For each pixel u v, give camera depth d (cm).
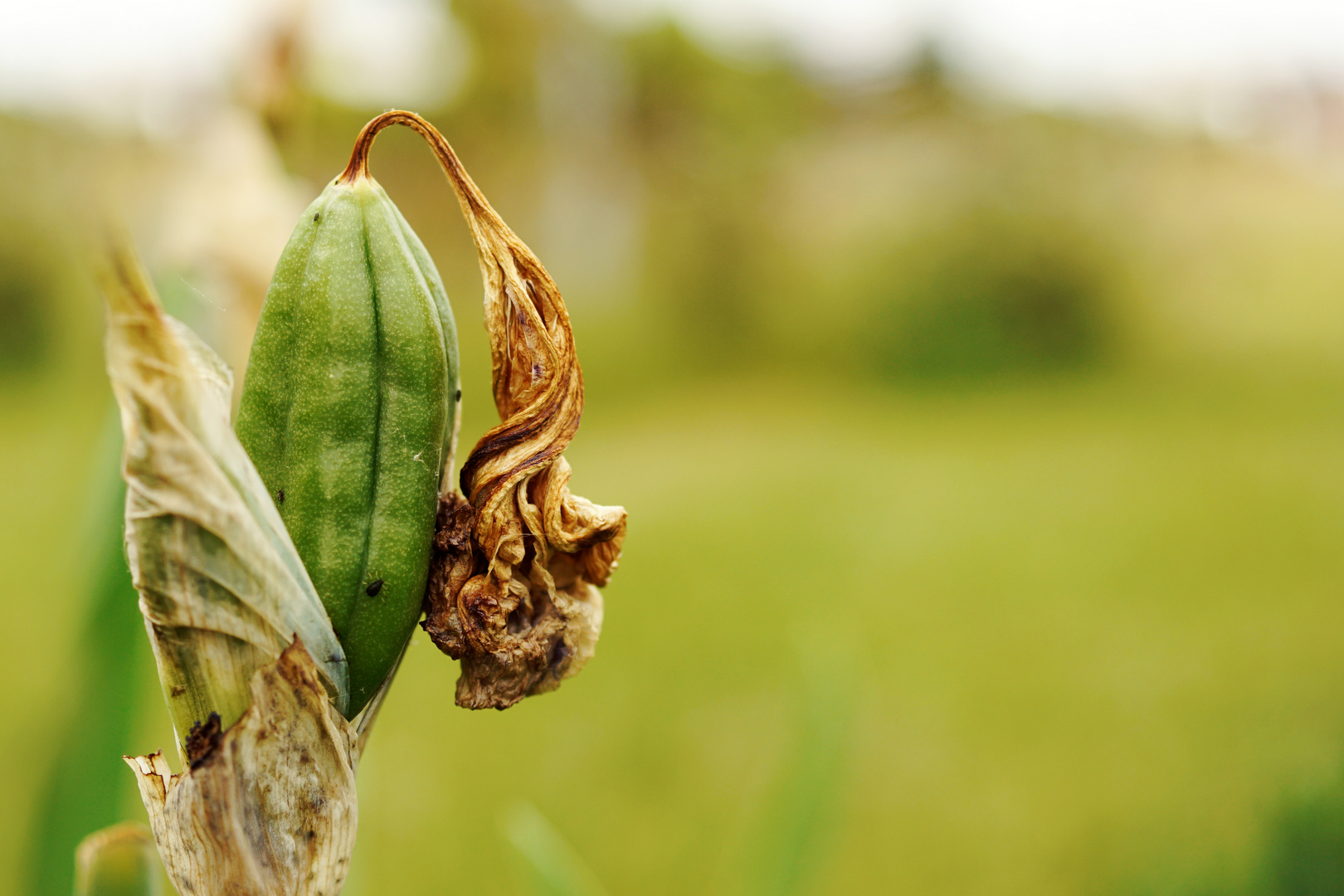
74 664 45
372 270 33
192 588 33
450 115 409
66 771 44
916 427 313
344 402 33
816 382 386
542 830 48
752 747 122
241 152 49
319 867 34
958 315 381
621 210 436
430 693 142
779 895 50
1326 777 74
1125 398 338
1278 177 426
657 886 96
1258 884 74
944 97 483
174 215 47
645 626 161
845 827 105
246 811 33
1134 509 216
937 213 389
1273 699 127
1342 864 70
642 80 431
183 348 33
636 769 118
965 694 134
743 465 271
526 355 34
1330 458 251
